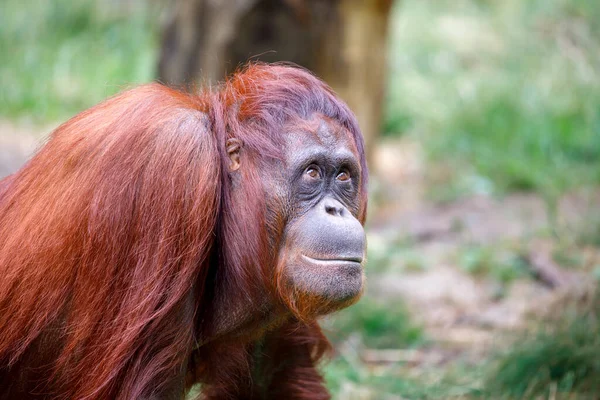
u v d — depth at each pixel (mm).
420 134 18016
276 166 5777
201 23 13781
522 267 11406
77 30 22578
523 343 8617
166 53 14281
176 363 5652
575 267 11156
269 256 5793
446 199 14414
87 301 5547
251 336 6254
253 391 6758
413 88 19656
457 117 18062
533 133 16547
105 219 5473
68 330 5730
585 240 11938
